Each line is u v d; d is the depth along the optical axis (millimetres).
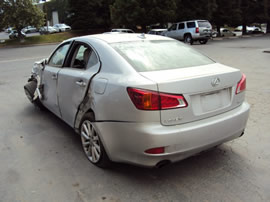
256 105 5562
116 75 2904
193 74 2824
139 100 2557
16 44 28562
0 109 5742
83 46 3736
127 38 3635
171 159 2674
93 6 37844
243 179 3010
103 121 2920
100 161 3162
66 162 3432
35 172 3207
